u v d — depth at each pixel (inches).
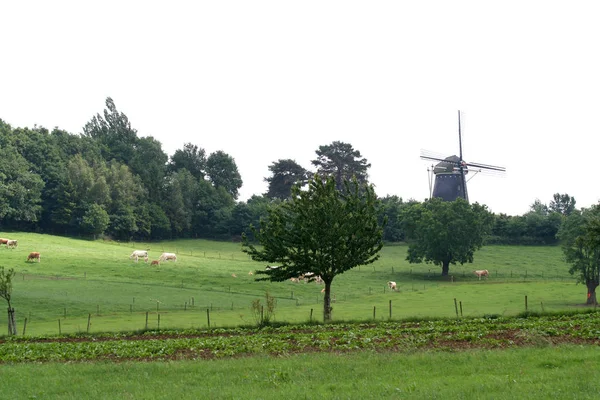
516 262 5029.5
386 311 2389.3
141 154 7687.0
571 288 3405.5
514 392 634.8
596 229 2386.8
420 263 4948.3
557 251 5570.9
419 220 4630.9
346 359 889.5
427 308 2511.1
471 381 702.5
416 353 920.9
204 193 7047.2
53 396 730.8
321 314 2311.8
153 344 1231.5
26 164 5713.6
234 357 1015.0
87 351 1165.7
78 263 3836.1
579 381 666.2
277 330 1445.6
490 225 4532.5
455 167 5767.7
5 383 822.5
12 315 1779.0
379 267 4694.9
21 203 5344.5
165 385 756.6
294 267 1729.8
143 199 6535.4
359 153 7057.1
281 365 859.4
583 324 1262.3
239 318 2175.2
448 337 1119.6
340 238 1675.7
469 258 4345.5
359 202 1769.2
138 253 4205.2
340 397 648.4
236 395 681.0
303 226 1694.1
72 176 5841.5
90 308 2564.0
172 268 3917.3
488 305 2628.0
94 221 5580.7
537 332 1128.8
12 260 3757.4
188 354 1076.5
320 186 1768.0
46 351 1213.1
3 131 6087.6
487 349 970.7
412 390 668.7
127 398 694.5
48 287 2989.7
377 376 759.1
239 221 6668.3
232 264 4350.4
